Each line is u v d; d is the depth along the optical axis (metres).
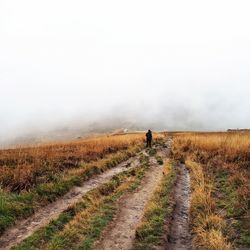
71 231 12.18
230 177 18.62
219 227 12.14
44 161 22.78
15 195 15.47
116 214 14.48
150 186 19.23
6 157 24.33
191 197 16.39
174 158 29.55
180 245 11.67
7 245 11.52
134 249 11.20
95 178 21.44
